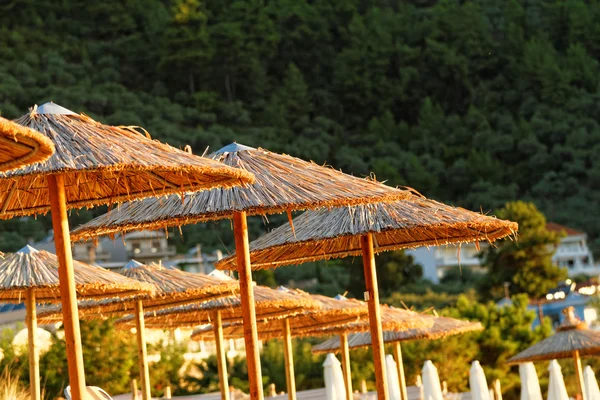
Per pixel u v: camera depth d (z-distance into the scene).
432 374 35.78
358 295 118.19
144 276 23.33
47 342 42.16
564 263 187.25
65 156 12.31
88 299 21.08
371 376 53.94
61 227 12.59
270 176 17.12
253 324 16.73
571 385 60.53
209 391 49.53
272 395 38.41
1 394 25.84
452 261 168.38
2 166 10.88
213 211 16.50
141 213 17.42
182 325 29.36
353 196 16.56
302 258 22.84
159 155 12.88
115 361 43.78
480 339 57.31
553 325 119.75
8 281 18.50
